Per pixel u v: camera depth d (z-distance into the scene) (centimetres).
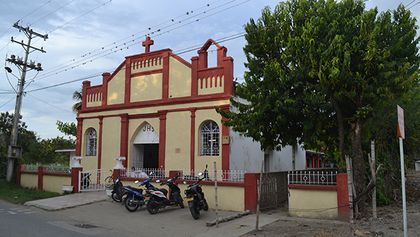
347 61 955
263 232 988
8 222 1183
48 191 2017
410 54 1069
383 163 1379
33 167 2269
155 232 1041
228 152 1700
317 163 3002
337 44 972
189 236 988
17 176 2356
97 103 2238
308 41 1023
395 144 1501
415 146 1730
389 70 993
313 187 1143
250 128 1205
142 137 2047
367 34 981
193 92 1838
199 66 1845
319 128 1155
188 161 1808
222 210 1323
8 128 3156
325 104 1092
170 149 1875
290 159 2402
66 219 1256
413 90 1441
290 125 1218
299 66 1073
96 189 1897
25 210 1471
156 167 2105
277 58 1193
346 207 1080
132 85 2086
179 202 1373
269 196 1352
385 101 1055
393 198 1401
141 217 1255
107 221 1205
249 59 1225
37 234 991
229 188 1328
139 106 2025
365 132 1210
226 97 1731
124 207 1440
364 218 1062
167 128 1903
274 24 1189
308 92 1105
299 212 1166
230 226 1081
